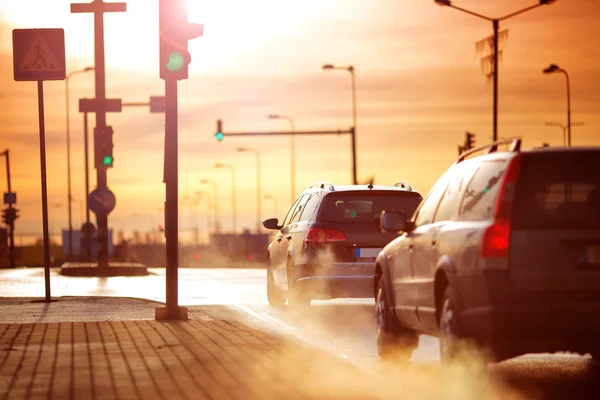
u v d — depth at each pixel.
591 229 10.91
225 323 18.72
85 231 63.34
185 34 19.64
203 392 10.98
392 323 14.68
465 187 12.38
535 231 10.91
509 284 10.84
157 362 13.33
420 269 13.15
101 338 16.17
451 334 11.63
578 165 11.22
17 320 20.22
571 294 10.83
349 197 21.19
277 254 23.98
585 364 13.79
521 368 13.43
